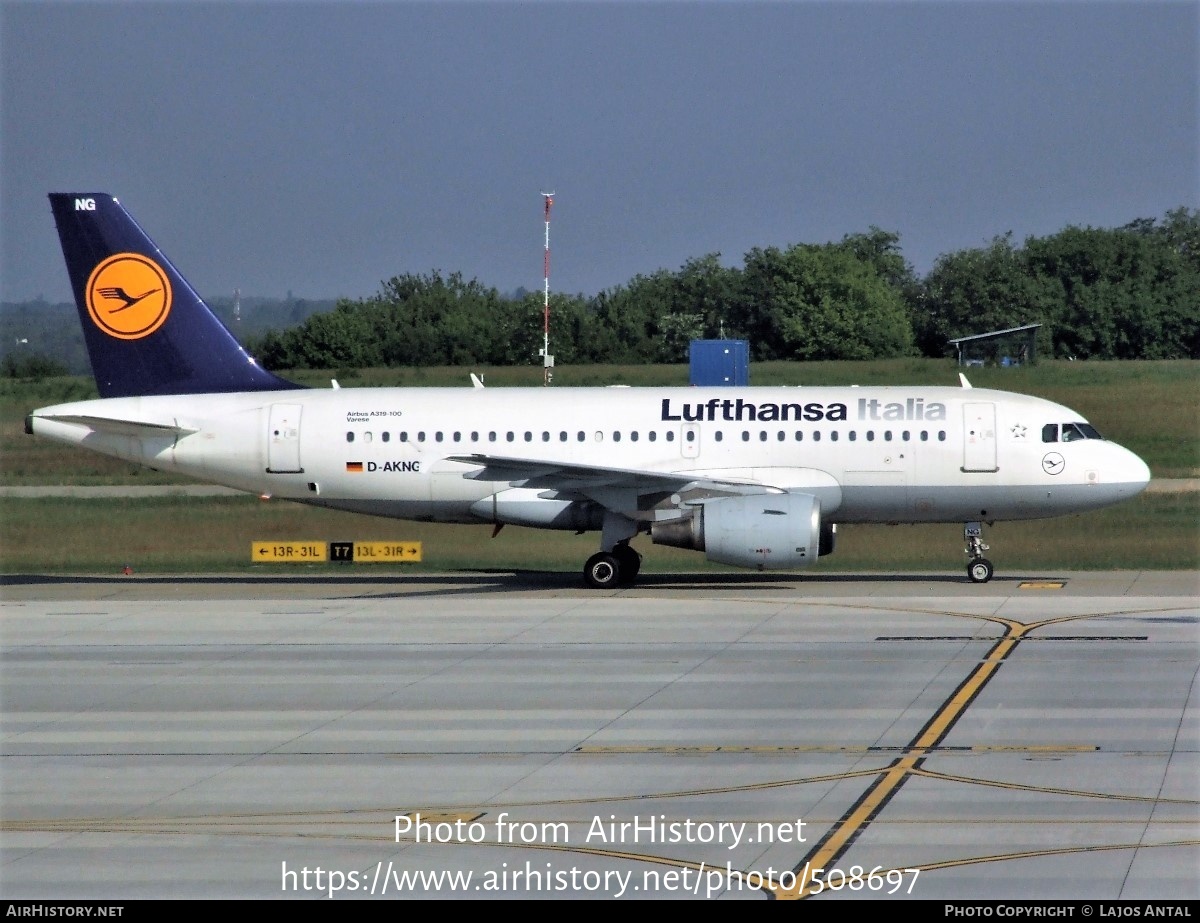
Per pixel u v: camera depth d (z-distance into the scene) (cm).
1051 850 6075
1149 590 13662
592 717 8638
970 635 11169
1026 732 8069
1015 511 14438
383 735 8281
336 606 13400
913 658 10281
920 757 7600
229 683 9806
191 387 15500
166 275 15412
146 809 6894
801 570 15888
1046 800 6769
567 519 14750
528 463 13725
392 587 14900
